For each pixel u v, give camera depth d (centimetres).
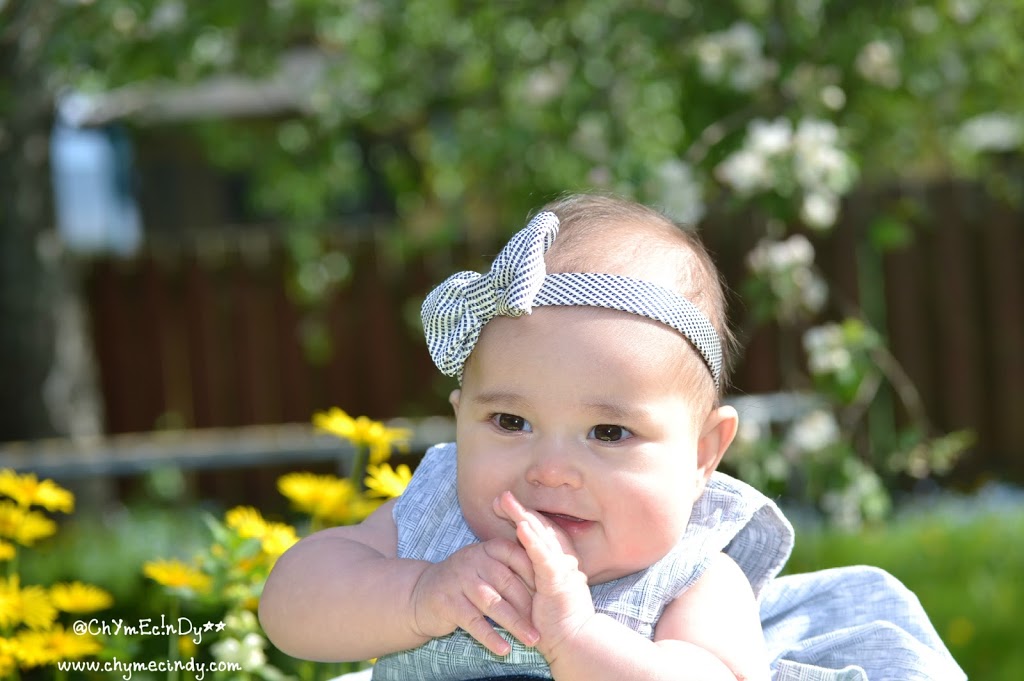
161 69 578
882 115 591
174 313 769
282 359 760
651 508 146
